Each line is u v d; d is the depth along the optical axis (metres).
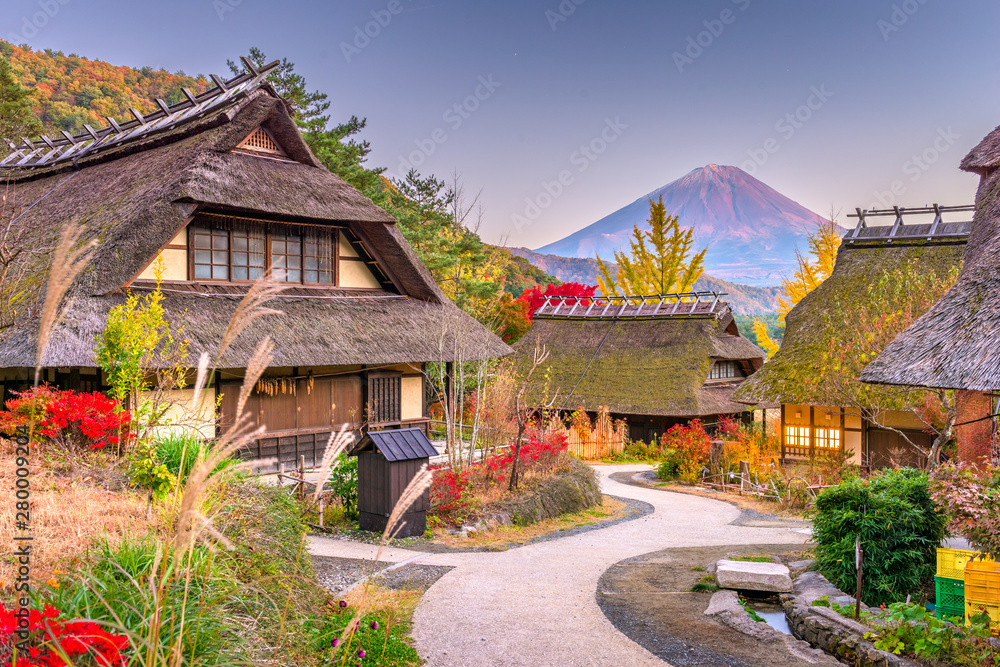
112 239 13.48
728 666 6.20
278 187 16.45
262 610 5.27
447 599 8.16
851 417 20.44
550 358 30.88
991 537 6.65
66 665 3.01
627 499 18.12
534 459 15.43
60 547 5.28
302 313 16.20
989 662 5.64
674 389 27.11
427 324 18.45
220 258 15.90
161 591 3.42
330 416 17.09
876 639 6.25
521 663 6.25
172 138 17.47
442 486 12.91
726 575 8.44
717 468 21.00
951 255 20.02
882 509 8.12
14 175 20.86
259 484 8.25
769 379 19.72
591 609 7.88
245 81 18.20
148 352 10.07
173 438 9.38
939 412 14.70
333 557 9.90
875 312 18.62
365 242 18.47
